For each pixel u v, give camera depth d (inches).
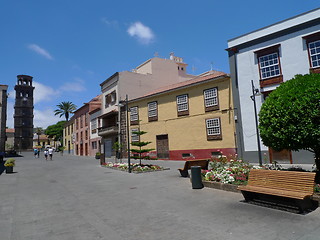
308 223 182.2
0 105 1764.3
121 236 176.6
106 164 761.0
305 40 591.2
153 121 1009.5
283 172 230.5
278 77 623.2
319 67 564.1
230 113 746.2
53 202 293.3
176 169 590.6
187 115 879.1
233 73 719.7
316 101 250.5
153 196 305.1
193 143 850.8
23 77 3415.4
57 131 3070.9
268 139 296.2
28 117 3366.1
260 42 667.4
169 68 1440.7
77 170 678.5
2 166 915.4
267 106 294.8
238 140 697.0
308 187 206.4
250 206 236.2
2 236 182.9
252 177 259.4
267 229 175.2
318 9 575.2
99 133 1391.5
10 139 3230.8
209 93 812.6
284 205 231.0
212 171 372.8
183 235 172.9
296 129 260.7
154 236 174.1
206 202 261.4
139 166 607.8
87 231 189.3
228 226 185.9
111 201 288.0
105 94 1396.4
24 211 254.7
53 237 178.7
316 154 296.5
